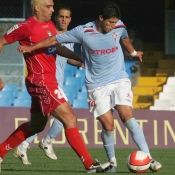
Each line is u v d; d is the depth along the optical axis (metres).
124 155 44.06
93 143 51.28
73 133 30.08
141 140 31.16
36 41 30.08
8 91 63.66
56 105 29.92
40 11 30.23
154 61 73.75
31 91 30.27
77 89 65.19
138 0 77.19
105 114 31.41
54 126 38.69
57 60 37.38
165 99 66.56
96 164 30.47
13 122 51.28
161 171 32.19
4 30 64.31
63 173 30.77
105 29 30.52
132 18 77.38
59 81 37.59
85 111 51.31
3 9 64.31
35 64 29.89
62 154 43.91
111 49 31.02
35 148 48.47
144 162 30.48
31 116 31.09
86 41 30.67
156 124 52.56
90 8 76.56
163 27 76.50
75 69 67.12
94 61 31.11
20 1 64.38
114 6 30.44
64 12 37.31
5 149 31.48
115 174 30.12
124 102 31.16
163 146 52.56
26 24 30.12
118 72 31.39
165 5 75.81
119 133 51.28
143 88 68.81
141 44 73.38
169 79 68.38
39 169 33.34
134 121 31.20
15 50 64.56
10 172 31.19
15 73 64.69
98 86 31.30
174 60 73.44
